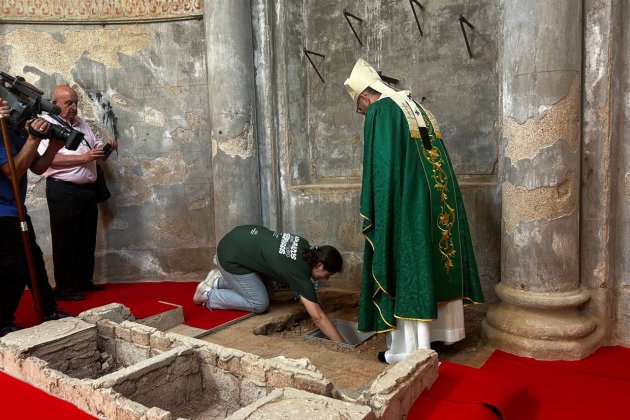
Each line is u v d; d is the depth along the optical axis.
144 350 2.90
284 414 1.94
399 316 3.09
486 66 4.36
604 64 3.35
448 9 4.50
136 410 2.10
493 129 4.36
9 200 3.61
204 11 4.99
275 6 5.07
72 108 4.74
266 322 4.09
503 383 2.55
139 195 5.65
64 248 4.84
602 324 3.49
